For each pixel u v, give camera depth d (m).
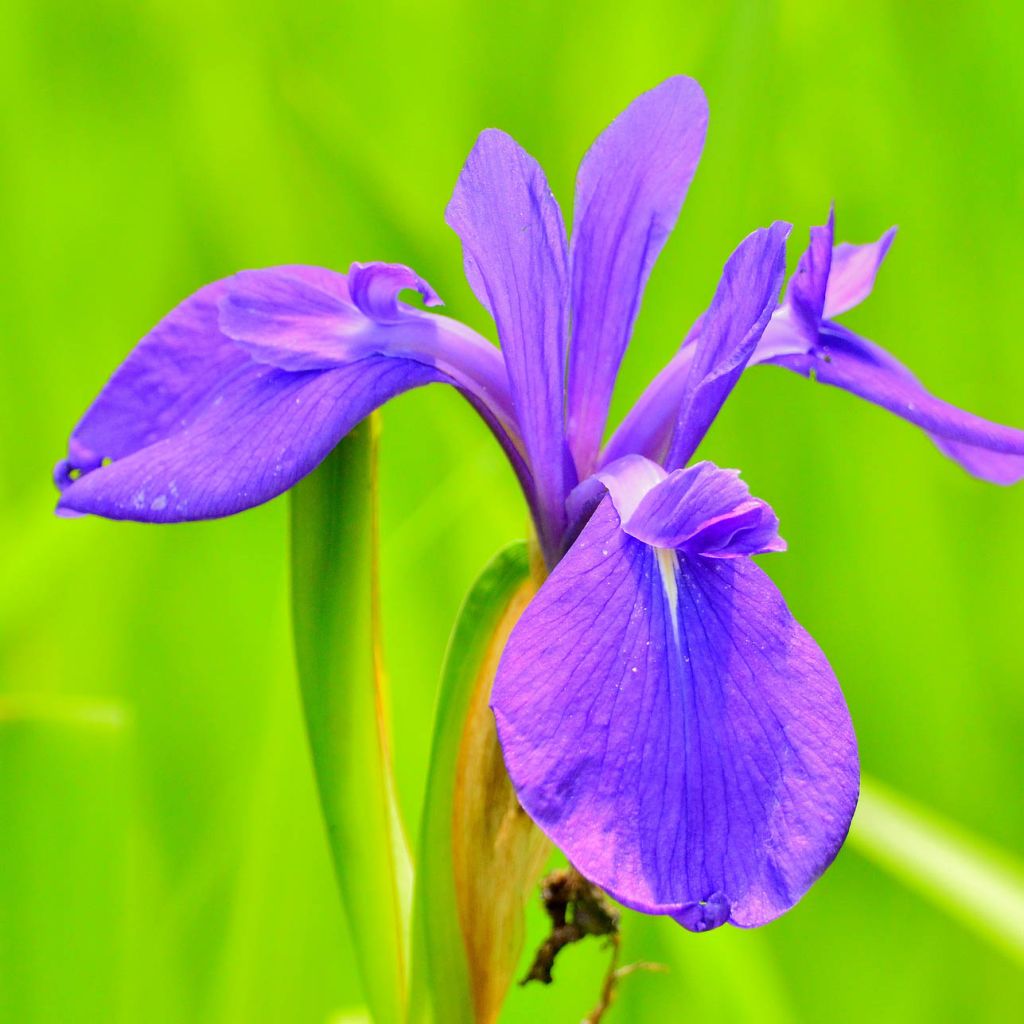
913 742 0.91
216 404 0.78
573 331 0.79
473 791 0.79
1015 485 0.93
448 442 0.89
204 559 0.91
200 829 0.89
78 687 0.89
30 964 0.84
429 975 0.79
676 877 0.74
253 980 0.82
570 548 0.77
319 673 0.78
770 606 0.76
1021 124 0.96
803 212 0.96
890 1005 0.89
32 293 0.93
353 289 0.78
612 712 0.74
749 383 0.91
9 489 0.91
